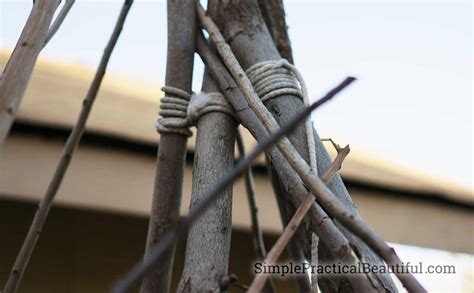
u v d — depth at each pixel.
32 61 0.73
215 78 0.92
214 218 0.79
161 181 0.94
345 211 0.61
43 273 1.96
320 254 0.79
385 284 0.72
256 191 1.90
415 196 2.10
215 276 0.75
